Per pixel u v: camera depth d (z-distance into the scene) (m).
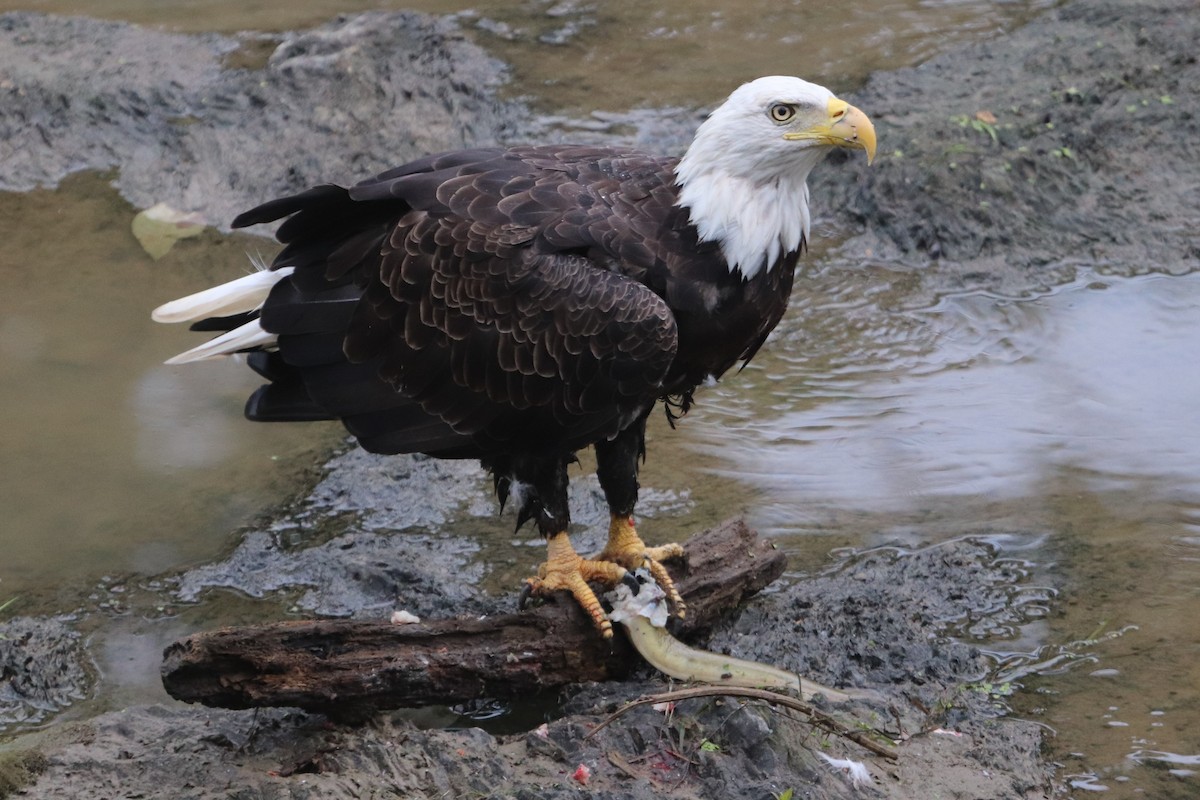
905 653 9.42
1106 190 15.83
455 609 10.09
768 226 8.90
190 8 20.41
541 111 17.59
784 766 7.88
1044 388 13.02
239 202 16.22
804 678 9.12
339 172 16.59
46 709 9.27
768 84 8.77
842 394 13.03
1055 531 10.93
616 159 9.34
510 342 8.76
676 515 11.24
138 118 17.34
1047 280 14.73
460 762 7.96
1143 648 9.55
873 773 8.05
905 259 15.11
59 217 15.97
